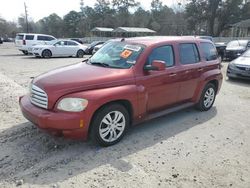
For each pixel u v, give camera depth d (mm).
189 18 56250
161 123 5691
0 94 7582
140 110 4801
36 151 4281
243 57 11180
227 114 6492
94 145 4492
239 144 4828
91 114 4094
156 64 4719
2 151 4246
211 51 6691
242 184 3617
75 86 4090
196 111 6602
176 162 4094
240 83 10445
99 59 5289
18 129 5086
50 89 4059
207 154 4395
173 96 5520
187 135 5113
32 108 4254
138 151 4383
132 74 4672
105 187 3426
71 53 22016
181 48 5711
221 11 53688
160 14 83000
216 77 6590
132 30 58438
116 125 4535
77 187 3406
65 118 3934
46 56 20734
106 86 4324
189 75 5777
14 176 3594
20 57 20891
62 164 3920
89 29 88812
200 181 3637
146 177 3668
